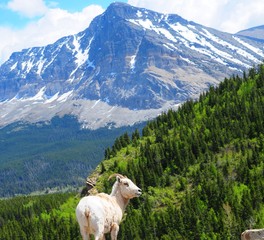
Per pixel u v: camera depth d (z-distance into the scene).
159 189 131.88
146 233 111.00
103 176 140.88
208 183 122.12
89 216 19.22
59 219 143.62
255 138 140.88
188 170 138.00
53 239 129.38
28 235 143.12
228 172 129.75
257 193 112.81
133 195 21.31
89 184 143.12
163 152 146.88
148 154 147.88
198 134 151.12
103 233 19.38
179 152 144.38
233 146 141.62
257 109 153.75
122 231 109.75
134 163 147.00
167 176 136.38
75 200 152.12
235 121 152.62
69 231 128.00
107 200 20.66
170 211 114.00
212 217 108.44
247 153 134.00
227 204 111.31
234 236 101.94
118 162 148.38
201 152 145.25
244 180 123.88
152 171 137.25
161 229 112.88
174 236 107.25
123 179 21.41
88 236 19.41
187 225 110.25
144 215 117.19
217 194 117.31
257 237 19.75
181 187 130.88
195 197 119.25
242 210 107.81
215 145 144.38
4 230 152.12
